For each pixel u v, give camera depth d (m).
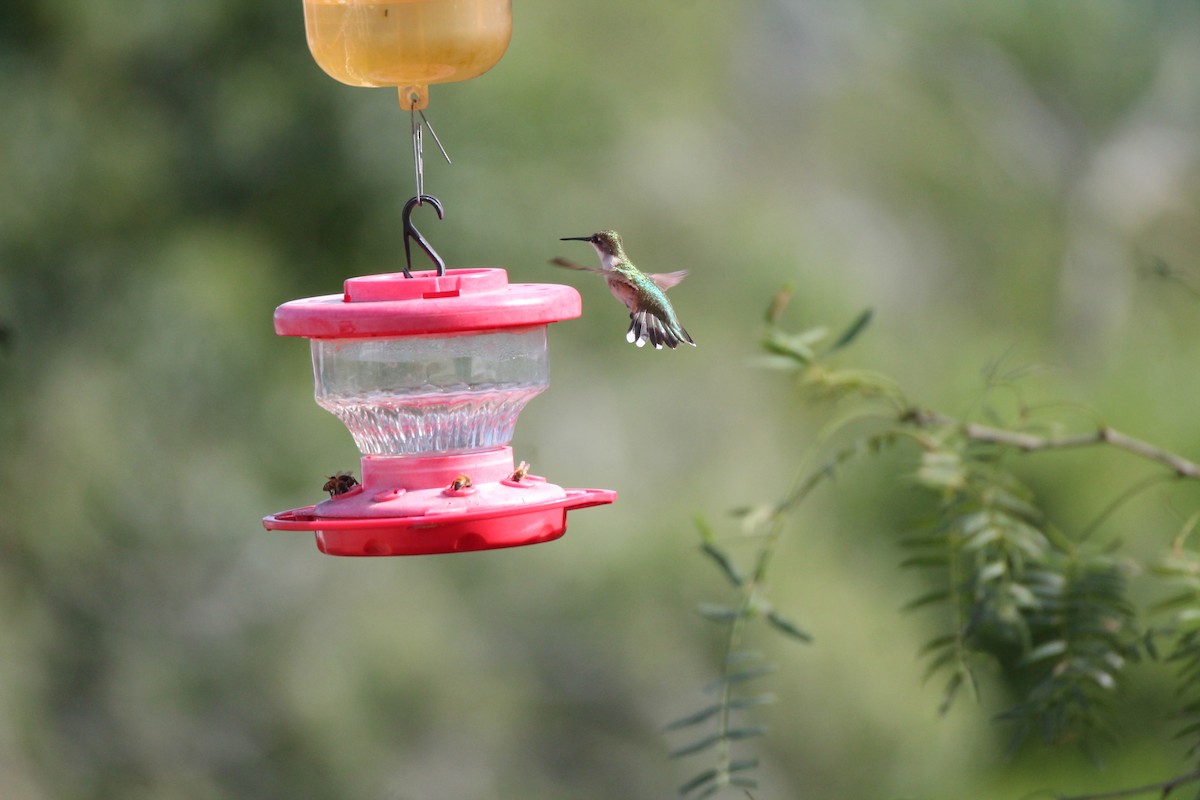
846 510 16.09
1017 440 6.25
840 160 20.80
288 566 14.16
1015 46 23.06
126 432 13.38
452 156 13.16
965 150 21.77
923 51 22.56
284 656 14.02
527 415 14.68
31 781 13.33
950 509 6.13
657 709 15.04
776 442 15.75
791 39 20.94
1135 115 23.39
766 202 17.50
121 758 13.66
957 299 20.91
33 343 13.23
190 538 13.74
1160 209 22.55
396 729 14.07
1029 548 5.88
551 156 13.74
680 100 15.65
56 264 13.23
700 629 14.98
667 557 14.83
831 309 16.11
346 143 13.15
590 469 14.67
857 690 15.47
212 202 13.31
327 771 13.78
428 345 5.57
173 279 13.18
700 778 5.57
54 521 13.53
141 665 13.74
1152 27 23.41
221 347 13.27
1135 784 13.56
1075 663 5.64
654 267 15.07
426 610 14.30
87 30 13.02
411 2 5.16
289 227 13.27
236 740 13.86
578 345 14.86
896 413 6.32
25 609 13.61
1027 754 15.42
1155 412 18.00
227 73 13.18
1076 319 21.58
